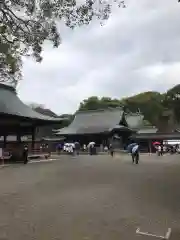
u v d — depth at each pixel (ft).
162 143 213.25
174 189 39.73
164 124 231.30
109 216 26.68
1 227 23.58
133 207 29.99
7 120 96.32
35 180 49.60
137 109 294.66
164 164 81.10
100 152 164.25
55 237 21.12
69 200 33.37
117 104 287.28
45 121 106.01
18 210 29.04
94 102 292.40
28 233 22.04
